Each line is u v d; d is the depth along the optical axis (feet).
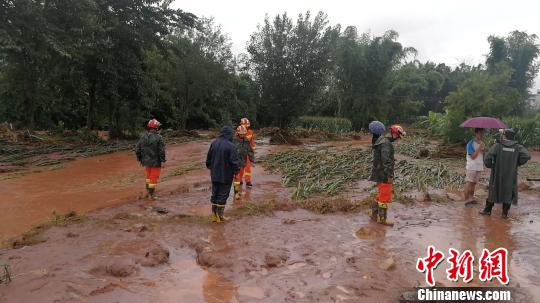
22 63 68.23
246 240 21.11
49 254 18.30
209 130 127.34
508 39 120.06
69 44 66.23
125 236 21.16
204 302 14.61
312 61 81.87
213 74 114.21
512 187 25.86
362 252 19.66
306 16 81.97
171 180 39.17
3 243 20.66
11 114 91.97
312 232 22.61
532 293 15.67
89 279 15.81
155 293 15.12
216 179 23.88
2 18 61.26
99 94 79.87
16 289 14.82
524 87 120.26
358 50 118.21
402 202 29.84
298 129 95.30
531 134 76.48
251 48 83.46
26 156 55.77
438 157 58.54
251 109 141.08
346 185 36.70
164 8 83.41
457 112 68.54
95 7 70.38
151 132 30.22
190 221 24.27
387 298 15.01
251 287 15.87
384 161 23.77
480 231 23.34
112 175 42.88
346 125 116.78
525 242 21.48
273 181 38.34
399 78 135.23
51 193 33.37
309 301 14.78
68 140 72.02
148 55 109.81
